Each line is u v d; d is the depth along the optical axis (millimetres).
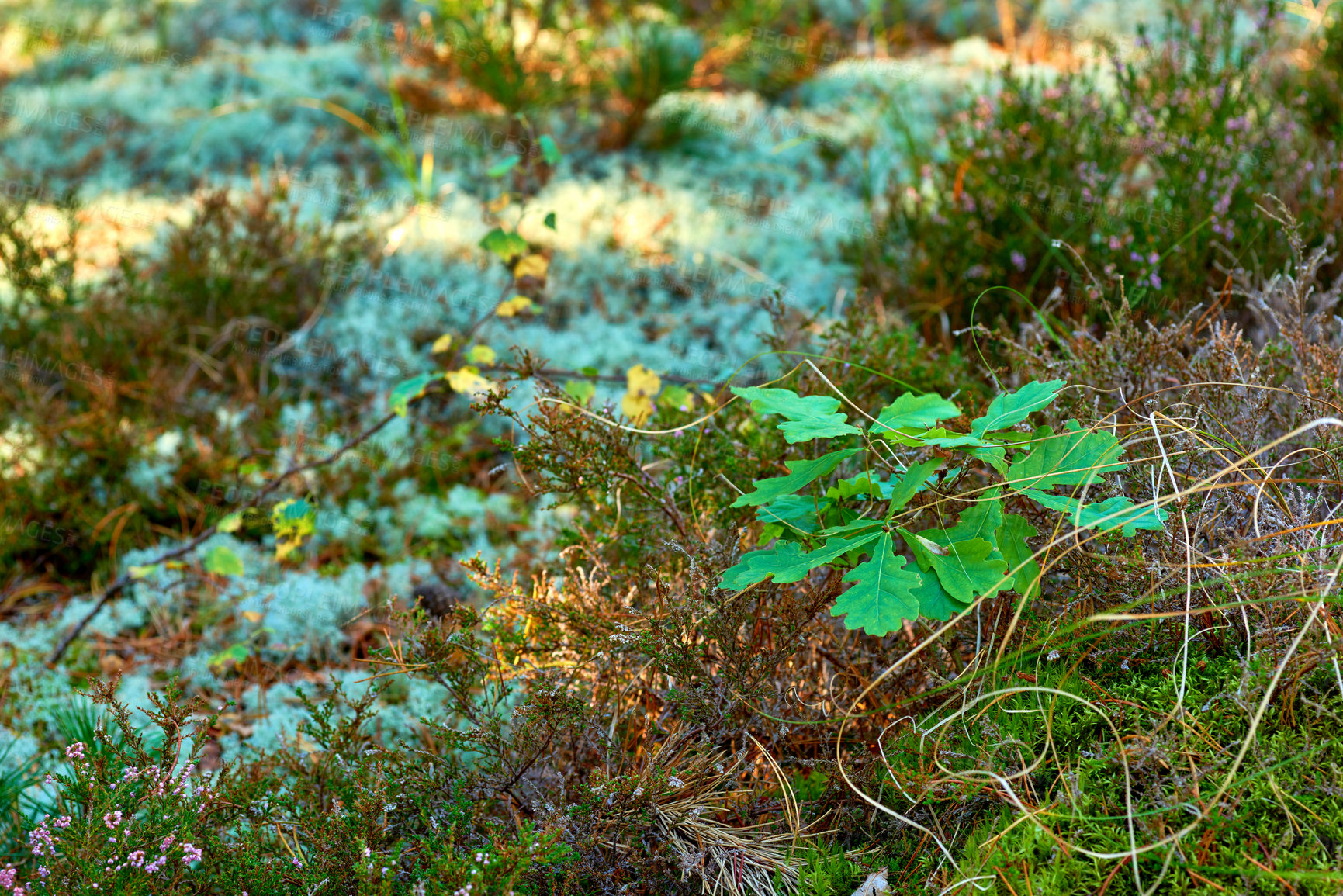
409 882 1316
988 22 3809
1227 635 1324
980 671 1312
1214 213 1722
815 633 1439
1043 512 1381
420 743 1529
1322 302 1523
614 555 1546
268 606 1724
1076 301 1730
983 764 1300
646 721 1440
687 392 1636
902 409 1342
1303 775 1257
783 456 1508
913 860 1319
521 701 1457
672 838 1328
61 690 1636
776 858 1325
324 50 3648
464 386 1710
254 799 1351
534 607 1425
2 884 1289
